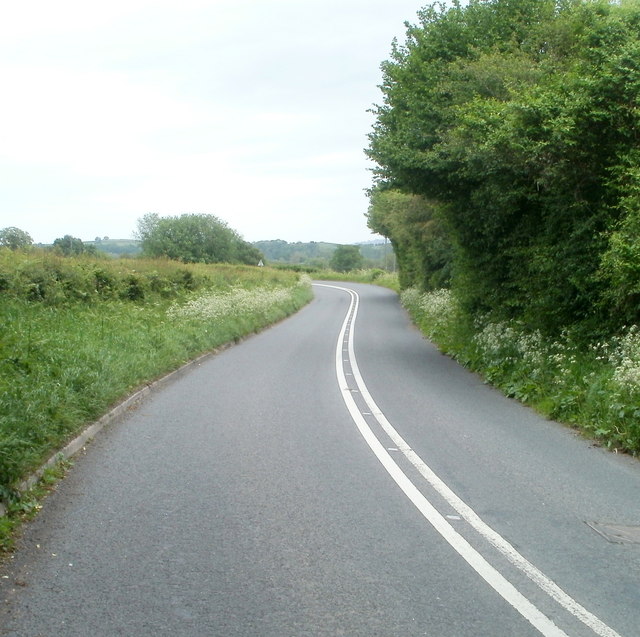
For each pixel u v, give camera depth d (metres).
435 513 6.64
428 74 19.34
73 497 6.82
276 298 34.50
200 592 4.85
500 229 18.16
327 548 5.71
